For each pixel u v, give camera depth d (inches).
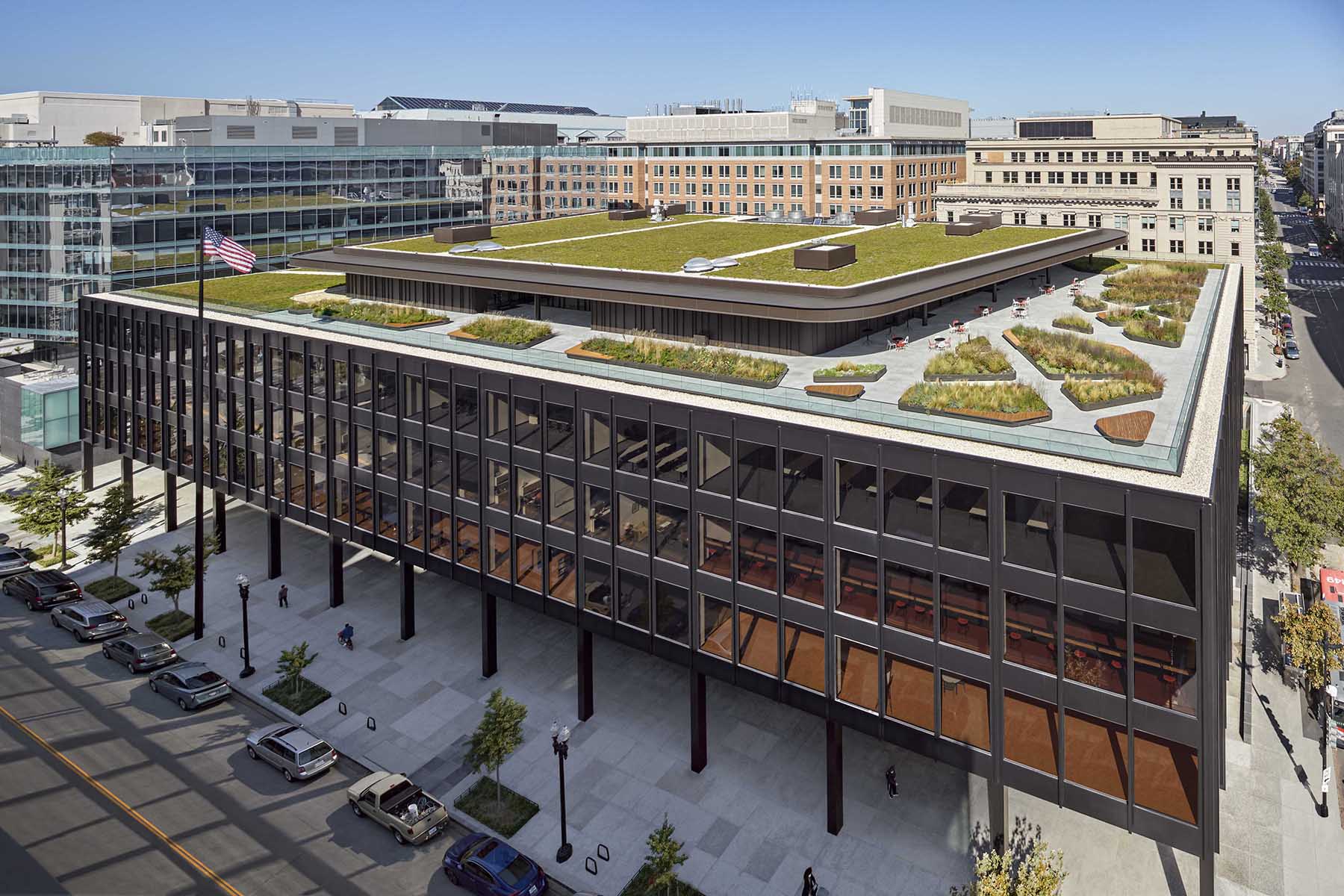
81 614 1888.5
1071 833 1311.5
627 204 3627.0
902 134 6378.0
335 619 1963.6
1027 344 1758.1
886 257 2128.4
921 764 1471.5
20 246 3523.6
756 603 1353.3
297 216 4256.9
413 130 5177.2
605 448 1488.7
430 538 1771.7
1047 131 6368.1
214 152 3841.0
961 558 1157.1
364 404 1830.7
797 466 1279.5
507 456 1619.1
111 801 1396.4
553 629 1911.9
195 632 1888.5
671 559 1439.5
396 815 1326.3
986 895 1059.3
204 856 1285.7
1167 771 1067.3
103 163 3449.8
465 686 1711.4
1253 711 1598.2
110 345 2402.8
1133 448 1135.6
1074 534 1081.4
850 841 1307.8
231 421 2111.2
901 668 1240.2
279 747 1478.8
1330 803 1364.4
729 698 1654.8
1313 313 5393.7
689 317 1914.4
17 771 1462.8
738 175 6097.4
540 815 1375.5
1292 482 2156.7
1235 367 1888.5
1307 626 1598.2
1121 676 1074.7
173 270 3735.2
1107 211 5007.4
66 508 2262.6
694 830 1334.9
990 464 1115.9
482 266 2148.1
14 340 3695.9
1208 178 4682.6
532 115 7864.2
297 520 2021.4
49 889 1210.6
